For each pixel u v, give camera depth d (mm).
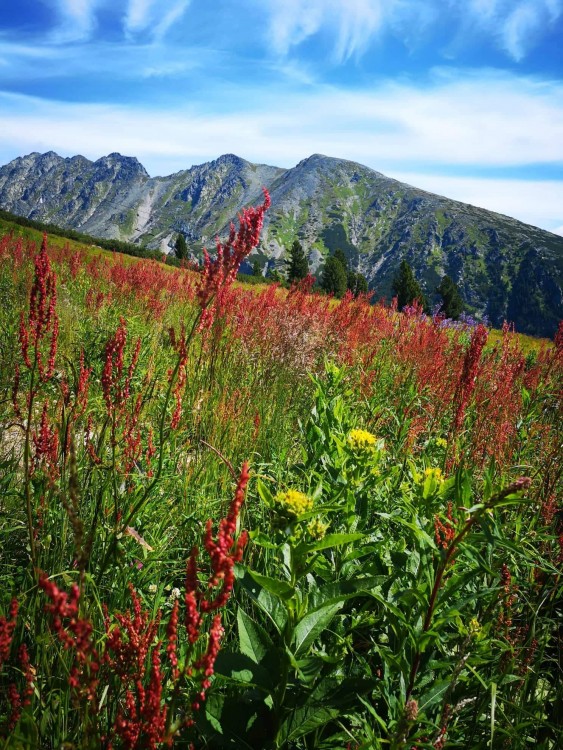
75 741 1958
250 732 2047
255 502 3908
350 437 3102
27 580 2695
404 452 4383
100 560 2820
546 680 3031
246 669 2035
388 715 2219
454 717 2447
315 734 2176
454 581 2164
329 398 4832
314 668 2037
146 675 2287
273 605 2117
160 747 1748
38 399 4191
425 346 8539
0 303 8414
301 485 3996
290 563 2020
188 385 5566
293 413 6023
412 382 6953
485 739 2381
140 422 4148
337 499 2752
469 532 2207
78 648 1431
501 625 2729
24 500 3182
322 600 2131
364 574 2723
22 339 2689
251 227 2883
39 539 2936
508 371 6352
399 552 2832
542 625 3082
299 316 8078
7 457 3777
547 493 3924
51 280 2695
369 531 2857
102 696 2094
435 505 2723
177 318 9922
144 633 1979
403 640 2232
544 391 7172
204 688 1489
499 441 4508
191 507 3773
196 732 2094
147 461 3322
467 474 2350
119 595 2709
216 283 2926
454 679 2088
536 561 3275
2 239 16031
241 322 7008
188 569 1490
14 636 2391
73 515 1595
